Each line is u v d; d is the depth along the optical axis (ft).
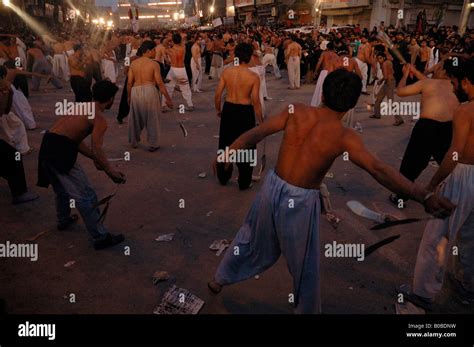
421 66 44.01
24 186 15.53
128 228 13.66
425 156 14.87
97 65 40.47
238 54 16.05
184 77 32.07
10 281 10.74
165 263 11.68
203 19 267.80
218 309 9.69
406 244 12.73
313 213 7.57
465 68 8.40
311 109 7.56
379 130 26.91
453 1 92.27
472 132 8.66
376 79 33.35
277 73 55.11
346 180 18.08
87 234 13.30
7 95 15.69
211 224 13.99
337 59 24.16
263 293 10.36
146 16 444.96
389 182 6.64
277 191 7.59
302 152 7.38
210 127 27.50
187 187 17.24
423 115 14.66
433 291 9.58
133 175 18.56
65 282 10.75
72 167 11.41
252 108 16.42
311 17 118.93
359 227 13.76
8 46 40.01
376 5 92.27
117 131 26.50
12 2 101.14
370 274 11.15
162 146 23.12
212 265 11.59
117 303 9.91
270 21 135.64
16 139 20.93
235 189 17.08
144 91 21.16
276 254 8.43
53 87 45.14
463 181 8.96
